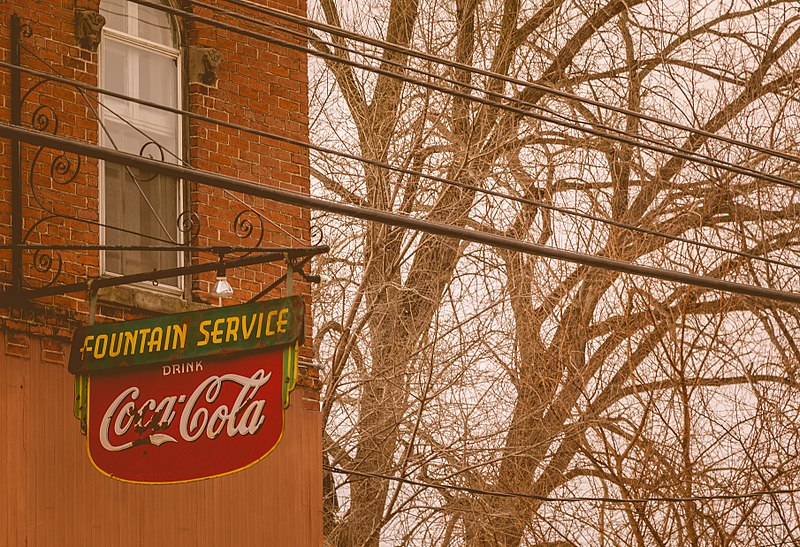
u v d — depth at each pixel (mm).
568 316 24250
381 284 22938
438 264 24719
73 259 15992
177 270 14750
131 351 14133
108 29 17078
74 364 14273
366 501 23562
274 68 18297
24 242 15438
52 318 15680
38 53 16094
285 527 17375
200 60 17578
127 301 16344
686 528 22594
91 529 15617
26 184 15711
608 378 23859
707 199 24016
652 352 22469
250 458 13531
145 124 17203
